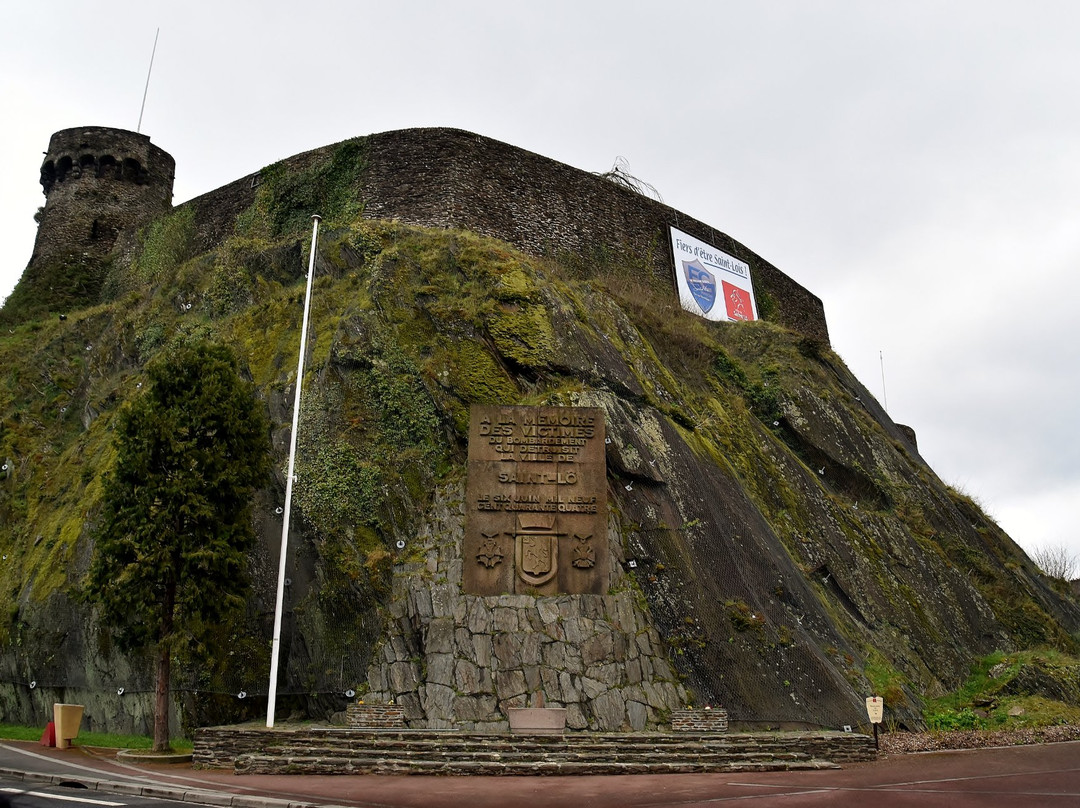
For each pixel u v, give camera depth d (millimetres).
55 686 25266
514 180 36375
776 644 22203
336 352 25578
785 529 28172
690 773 16812
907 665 25797
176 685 22328
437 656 20547
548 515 22562
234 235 38250
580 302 30172
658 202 41625
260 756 17047
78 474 30234
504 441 23359
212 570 19953
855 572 28156
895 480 34719
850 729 20906
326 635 21422
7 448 33094
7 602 27938
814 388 36094
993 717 23641
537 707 19938
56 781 15266
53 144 46219
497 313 27516
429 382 25312
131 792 14461
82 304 42469
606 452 24375
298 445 24125
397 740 17828
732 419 31812
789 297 46938
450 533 22547
